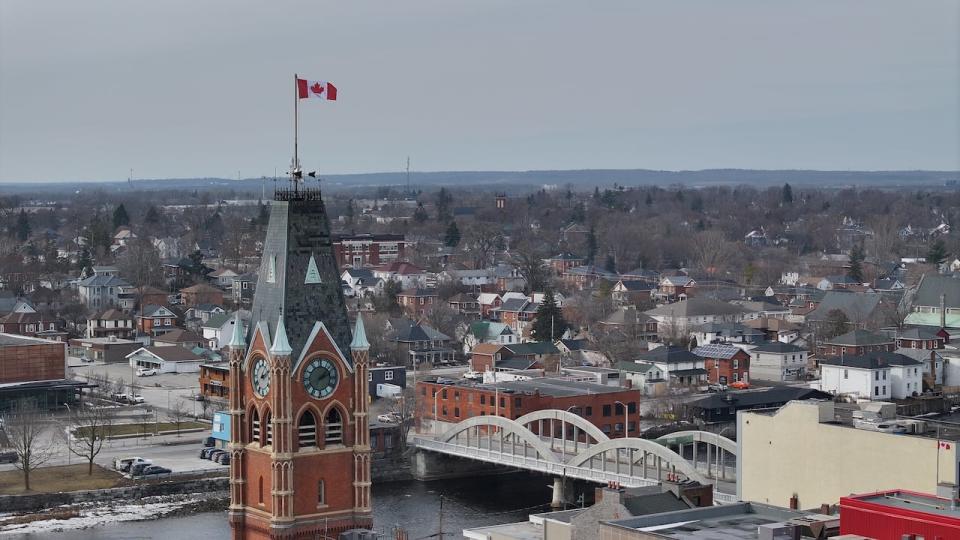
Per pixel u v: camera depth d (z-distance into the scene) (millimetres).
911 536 126875
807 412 189250
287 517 132500
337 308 136250
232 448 136875
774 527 128375
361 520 135875
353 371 135750
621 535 133875
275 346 132375
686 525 137125
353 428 136125
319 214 137125
